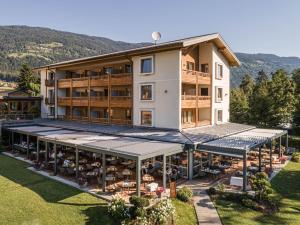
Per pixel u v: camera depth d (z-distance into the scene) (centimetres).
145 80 3162
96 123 3762
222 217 1638
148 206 1662
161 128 3044
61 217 1586
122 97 3397
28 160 2956
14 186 2094
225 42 3522
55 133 3022
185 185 2208
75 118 4131
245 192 1961
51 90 4619
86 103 3884
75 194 1938
